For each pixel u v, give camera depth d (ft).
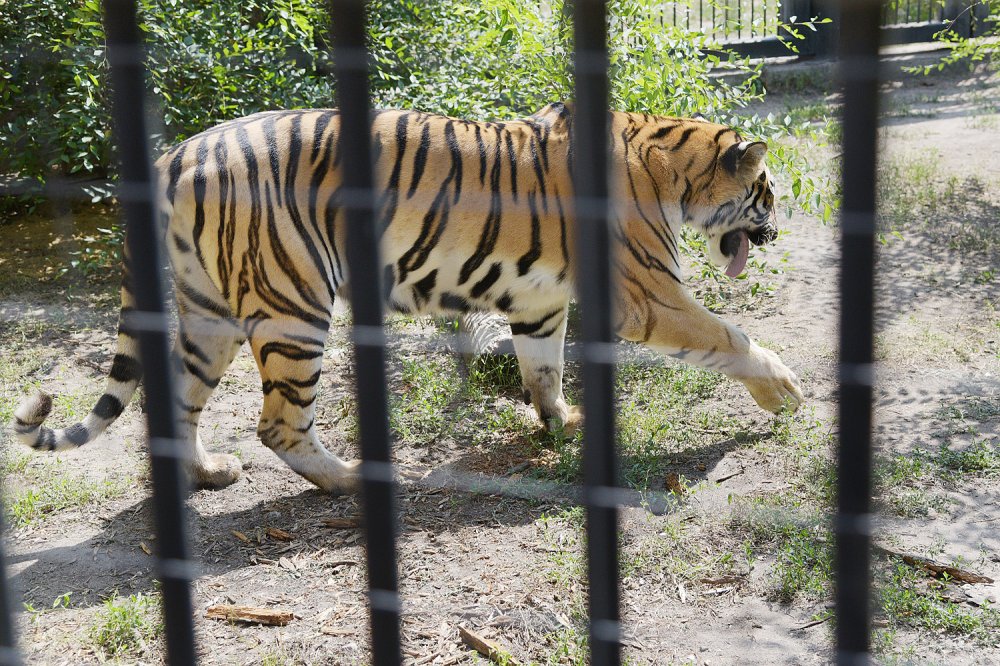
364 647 15.02
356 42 7.04
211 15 30.55
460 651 14.99
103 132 29.63
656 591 16.33
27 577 17.06
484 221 19.94
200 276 19.12
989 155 41.75
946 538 17.28
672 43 27.68
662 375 23.97
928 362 24.06
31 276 31.63
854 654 7.34
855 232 6.51
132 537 18.38
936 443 20.51
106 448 21.99
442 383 24.02
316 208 18.60
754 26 30.55
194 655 8.89
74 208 36.19
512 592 16.33
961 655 14.40
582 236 7.11
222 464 20.44
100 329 28.37
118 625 15.30
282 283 18.81
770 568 16.80
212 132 18.88
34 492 19.86
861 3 6.12
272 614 15.72
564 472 20.35
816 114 47.83
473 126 20.08
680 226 21.95
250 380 25.76
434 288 20.48
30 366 26.04
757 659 14.60
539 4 30.04
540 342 21.67
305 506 19.45
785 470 19.95
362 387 7.85
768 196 22.80
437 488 19.94
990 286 28.55
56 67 31.42
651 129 21.70
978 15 51.29
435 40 31.60
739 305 28.58
